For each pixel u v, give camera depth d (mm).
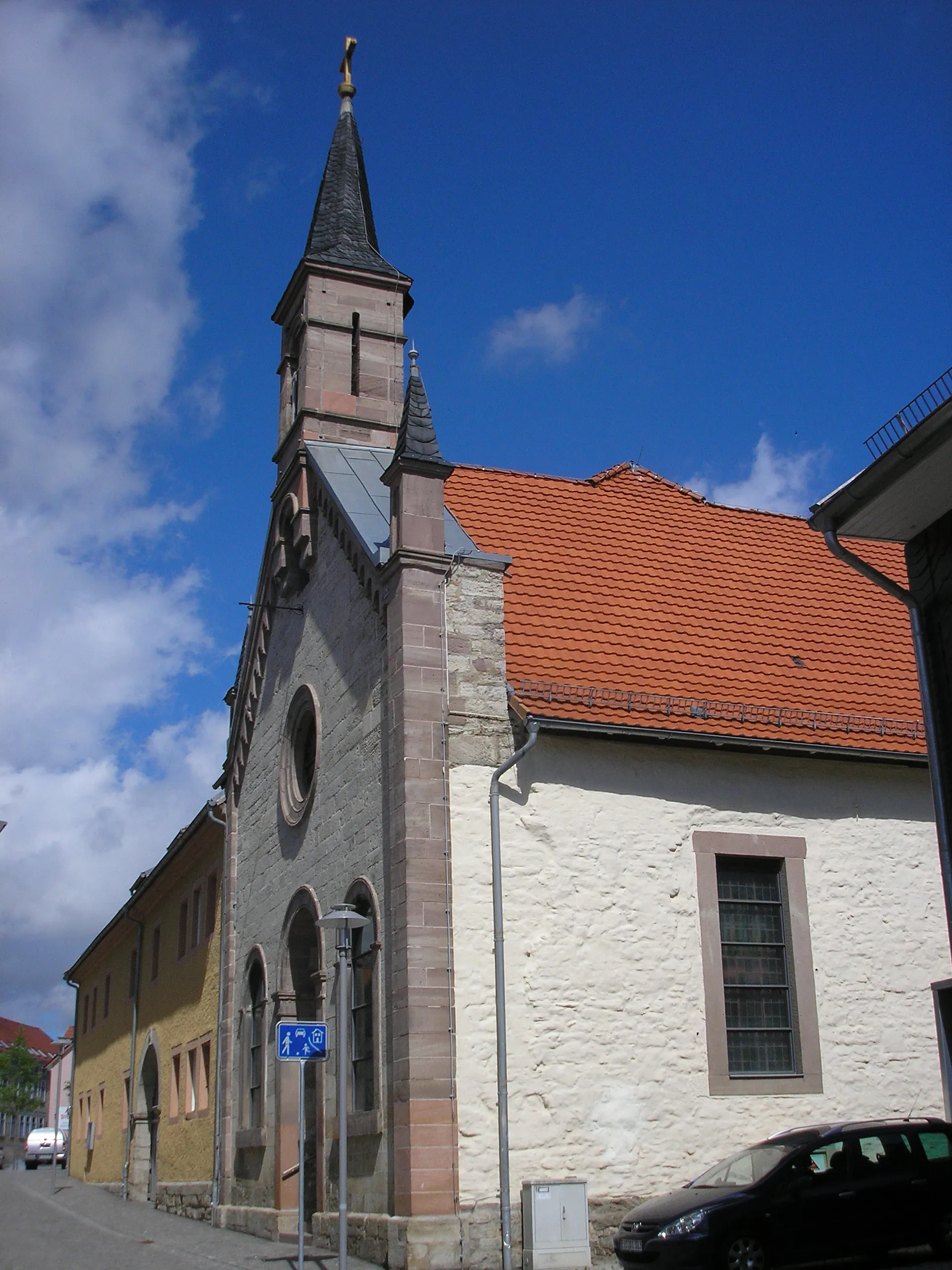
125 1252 17500
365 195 25281
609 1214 14508
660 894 16078
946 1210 12648
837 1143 12719
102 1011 41344
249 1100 21266
